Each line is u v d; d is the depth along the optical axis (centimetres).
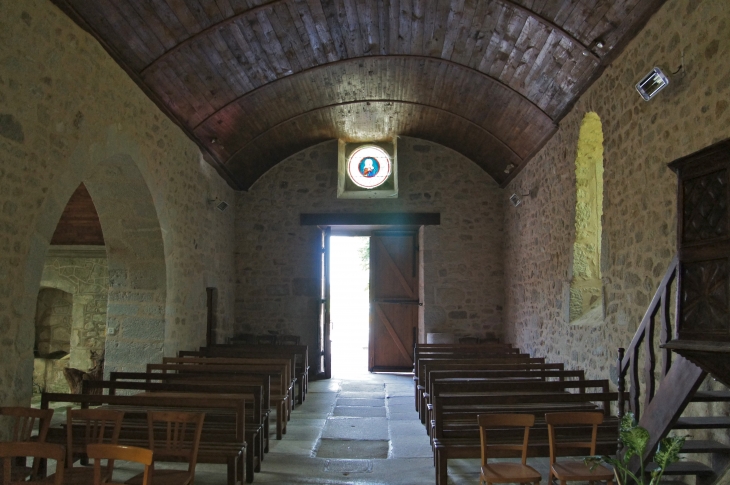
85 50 523
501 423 399
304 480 494
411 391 967
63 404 916
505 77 761
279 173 1143
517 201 977
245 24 654
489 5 630
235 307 1117
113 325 727
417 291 1191
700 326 313
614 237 585
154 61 627
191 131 804
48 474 501
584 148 694
